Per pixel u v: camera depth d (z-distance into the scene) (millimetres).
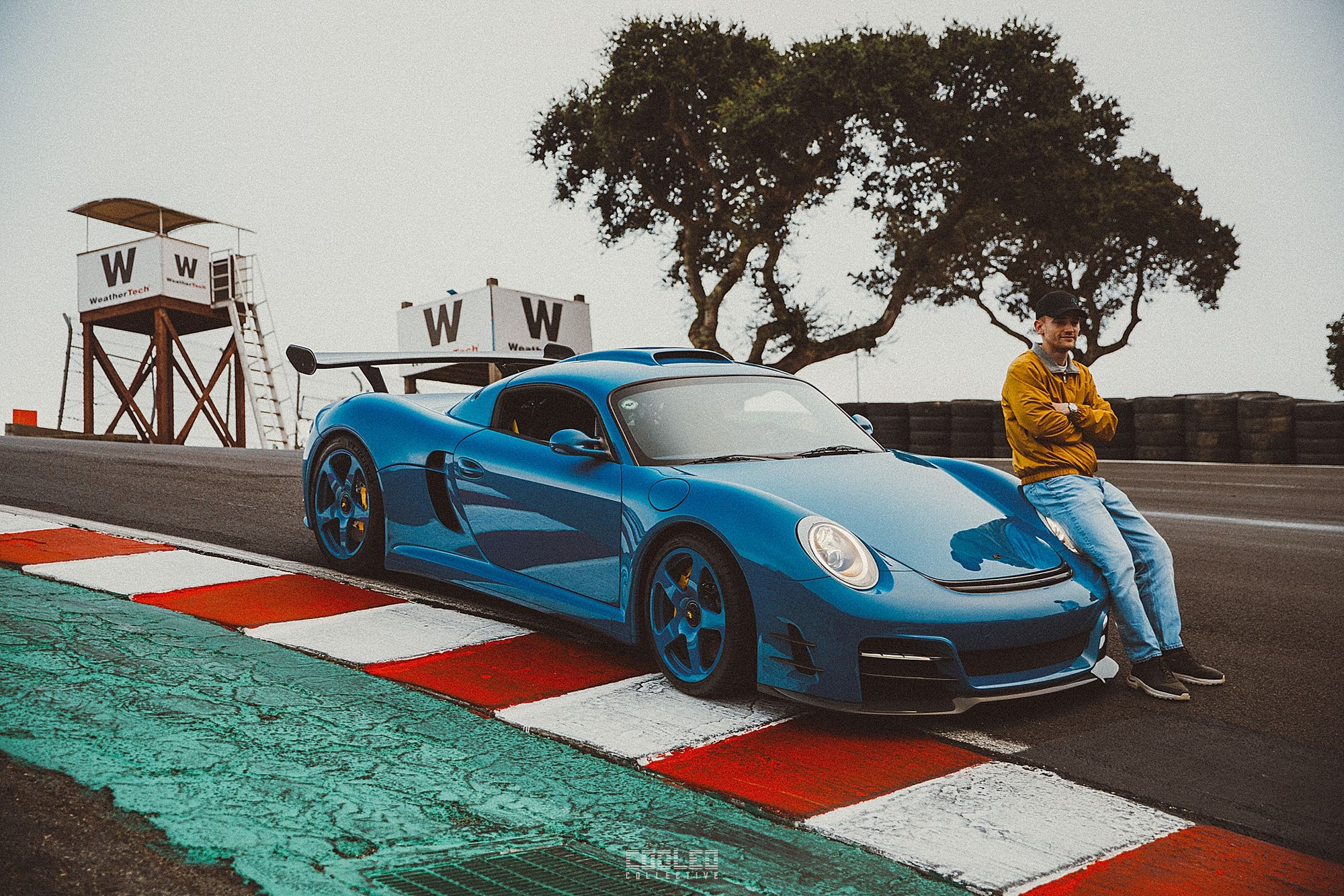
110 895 2102
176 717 3109
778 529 3369
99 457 10352
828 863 2408
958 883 2330
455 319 29578
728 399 4434
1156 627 3896
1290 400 18172
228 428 35969
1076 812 2736
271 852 2316
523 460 4270
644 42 28562
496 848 2404
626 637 3795
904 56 25125
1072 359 4027
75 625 3975
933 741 3250
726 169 28609
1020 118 25969
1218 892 2326
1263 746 3268
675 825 2582
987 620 3277
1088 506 3783
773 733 3254
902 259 31250
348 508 5133
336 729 3111
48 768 2674
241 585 4781
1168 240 32531
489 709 3359
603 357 4879
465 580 4508
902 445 20859
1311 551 7270
